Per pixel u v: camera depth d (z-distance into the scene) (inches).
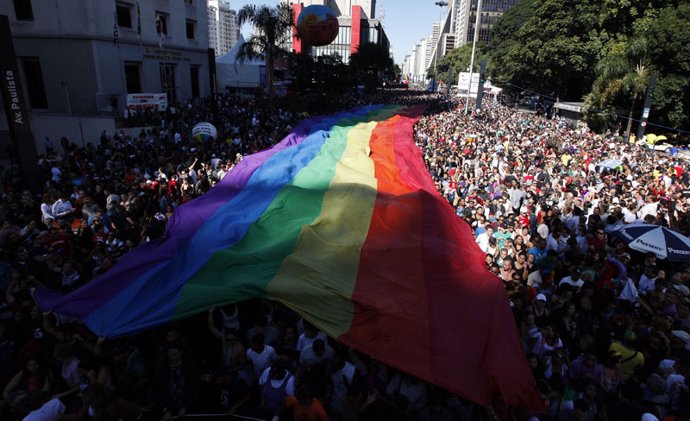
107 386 222.5
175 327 258.5
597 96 1360.7
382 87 4579.2
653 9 1439.5
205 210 415.5
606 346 281.3
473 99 2716.5
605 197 533.3
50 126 941.8
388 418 222.8
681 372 246.4
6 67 572.7
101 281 293.9
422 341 247.3
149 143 812.6
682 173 731.4
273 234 376.8
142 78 1272.1
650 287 353.7
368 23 5123.0
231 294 273.1
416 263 319.9
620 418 230.5
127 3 1179.9
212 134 754.2
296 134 846.5
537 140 1039.6
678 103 1202.6
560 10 1659.7
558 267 370.6
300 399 200.7
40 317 279.0
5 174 628.4
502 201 500.7
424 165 696.4
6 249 363.3
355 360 254.1
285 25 1454.2
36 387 236.8
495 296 281.9
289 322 285.6
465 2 4963.1
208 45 1615.4
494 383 225.9
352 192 459.8
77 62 1084.5
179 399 228.7
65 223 416.5
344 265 317.4
